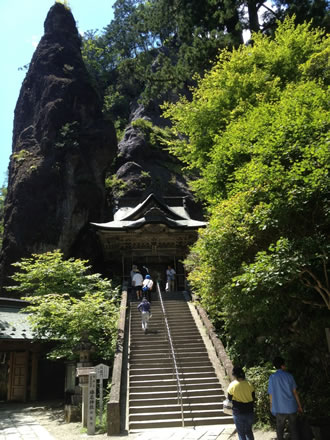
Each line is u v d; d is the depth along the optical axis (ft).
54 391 60.44
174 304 60.80
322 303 27.86
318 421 21.91
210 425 32.63
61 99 98.27
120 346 44.83
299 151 27.17
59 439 30.76
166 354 44.24
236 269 28.78
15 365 58.13
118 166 119.65
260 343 40.22
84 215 89.45
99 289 62.18
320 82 41.70
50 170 89.10
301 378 33.35
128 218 90.12
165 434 29.86
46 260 59.52
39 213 85.10
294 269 22.90
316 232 25.53
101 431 32.76
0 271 81.05
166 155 124.57
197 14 83.76
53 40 110.83
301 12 70.90
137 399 36.55
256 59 53.52
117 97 164.55
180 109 55.93
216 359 43.09
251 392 20.76
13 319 57.21
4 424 38.37
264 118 33.65
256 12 80.07
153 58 136.87
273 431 27.58
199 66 83.41
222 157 42.55
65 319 43.47
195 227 84.84
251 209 28.66
